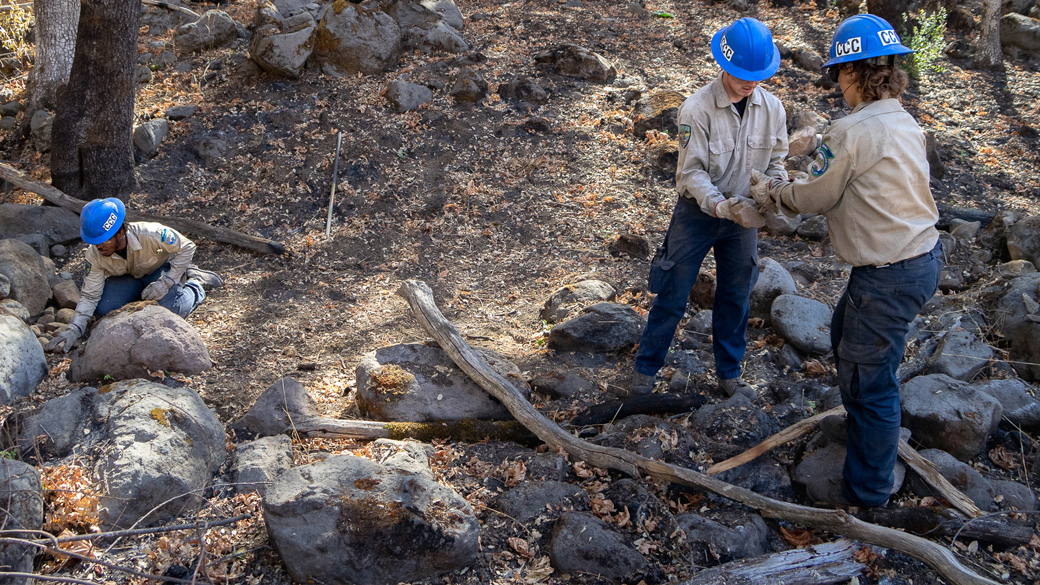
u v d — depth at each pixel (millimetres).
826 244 5660
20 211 5734
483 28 8984
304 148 6801
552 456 3588
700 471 3531
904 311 2848
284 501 2984
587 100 7621
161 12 8875
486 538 3223
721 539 3146
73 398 3752
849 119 2775
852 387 3039
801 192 2895
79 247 5895
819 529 3189
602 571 3035
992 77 8344
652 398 3984
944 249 5324
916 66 8227
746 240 3598
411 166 6691
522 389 4094
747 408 3814
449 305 5254
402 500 3037
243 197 6422
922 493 3346
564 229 6047
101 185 6176
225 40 8289
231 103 7332
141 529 3090
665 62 8422
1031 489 3486
